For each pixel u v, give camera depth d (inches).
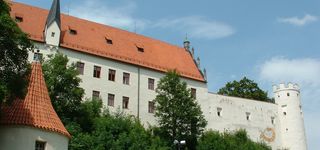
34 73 1534.2
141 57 2839.6
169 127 2374.5
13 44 1320.1
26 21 2524.6
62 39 2529.5
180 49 3216.0
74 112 2037.4
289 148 3152.1
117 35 2908.5
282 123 3221.0
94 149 1881.2
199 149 2391.7
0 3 1337.4
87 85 2493.8
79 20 2810.0
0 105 1364.4
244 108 3085.6
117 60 2657.5
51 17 2484.0
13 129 1359.5
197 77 2972.4
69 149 1818.4
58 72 2022.6
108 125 2043.6
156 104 2689.5
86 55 2551.7
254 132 3070.9
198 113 2447.1
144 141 2071.9
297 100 3275.1
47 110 1475.1
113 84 2591.0
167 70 2728.8
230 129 2970.0
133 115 2456.9
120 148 1947.6
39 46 2401.6
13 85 1325.0
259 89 3676.2
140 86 2699.3
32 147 1363.2
